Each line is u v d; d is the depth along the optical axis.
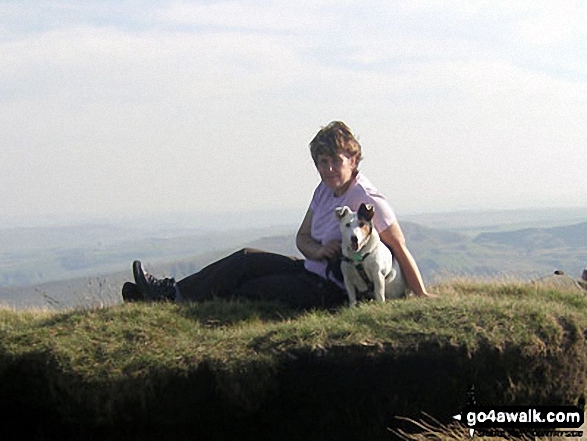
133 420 4.54
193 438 4.56
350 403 4.50
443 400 4.50
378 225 5.19
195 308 5.08
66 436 4.64
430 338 4.50
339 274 5.23
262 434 4.54
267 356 4.49
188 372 4.50
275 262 5.50
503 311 4.70
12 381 4.66
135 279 5.38
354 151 5.29
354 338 4.52
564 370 4.61
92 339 4.70
